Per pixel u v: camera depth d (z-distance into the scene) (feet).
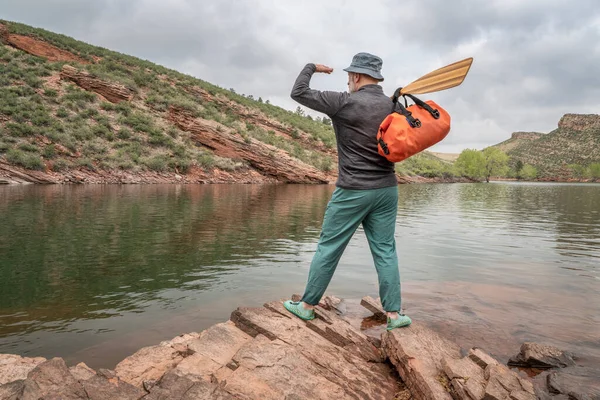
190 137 120.78
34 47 145.69
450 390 7.52
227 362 8.01
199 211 39.04
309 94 9.15
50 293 13.70
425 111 8.42
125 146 98.73
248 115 156.04
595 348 10.02
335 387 7.63
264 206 46.16
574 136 627.87
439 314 12.28
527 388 7.29
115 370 7.65
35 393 5.93
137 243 22.67
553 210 53.16
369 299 13.20
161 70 162.20
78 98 110.73
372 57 9.55
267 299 13.52
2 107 89.86
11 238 23.09
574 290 15.11
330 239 9.86
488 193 101.76
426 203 63.00
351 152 9.34
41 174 75.36
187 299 13.35
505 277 17.07
